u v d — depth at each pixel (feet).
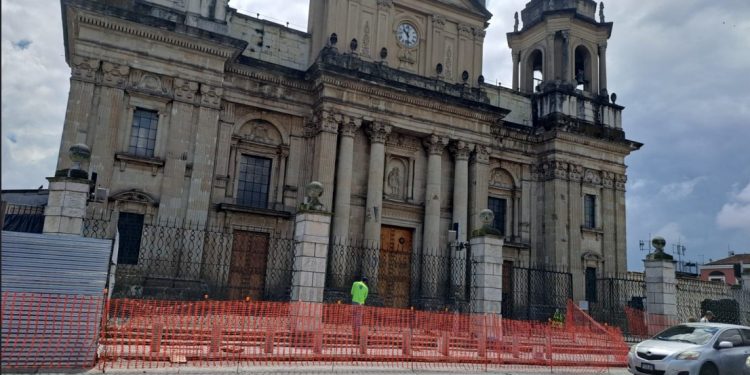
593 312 107.76
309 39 100.32
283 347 49.14
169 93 83.15
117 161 79.36
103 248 43.11
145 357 43.65
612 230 115.75
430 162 99.30
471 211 101.91
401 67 101.86
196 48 84.33
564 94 114.93
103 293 41.83
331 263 87.30
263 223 89.61
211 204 86.07
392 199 98.37
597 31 122.42
